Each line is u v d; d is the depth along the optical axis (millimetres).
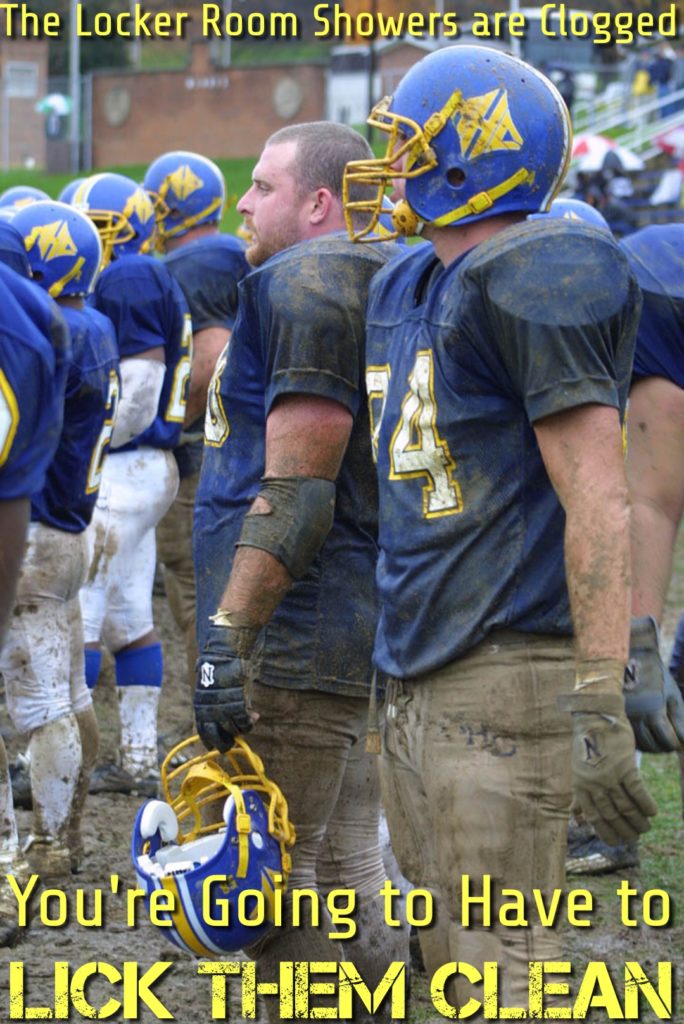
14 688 19766
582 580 10297
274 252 14602
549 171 11219
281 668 13758
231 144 137875
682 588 41750
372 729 12227
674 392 15203
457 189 11133
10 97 151250
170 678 33062
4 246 18750
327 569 13891
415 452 11156
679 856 22031
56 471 19391
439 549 11086
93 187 25547
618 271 10656
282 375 13070
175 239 28391
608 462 10414
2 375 9438
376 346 11797
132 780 24719
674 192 90125
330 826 14680
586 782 10117
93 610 23500
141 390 23609
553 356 10391
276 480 13062
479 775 10977
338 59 133375
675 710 11648
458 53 11219
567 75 106500
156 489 24281
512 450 10922
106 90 141000
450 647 11055
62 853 19953
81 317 19859
